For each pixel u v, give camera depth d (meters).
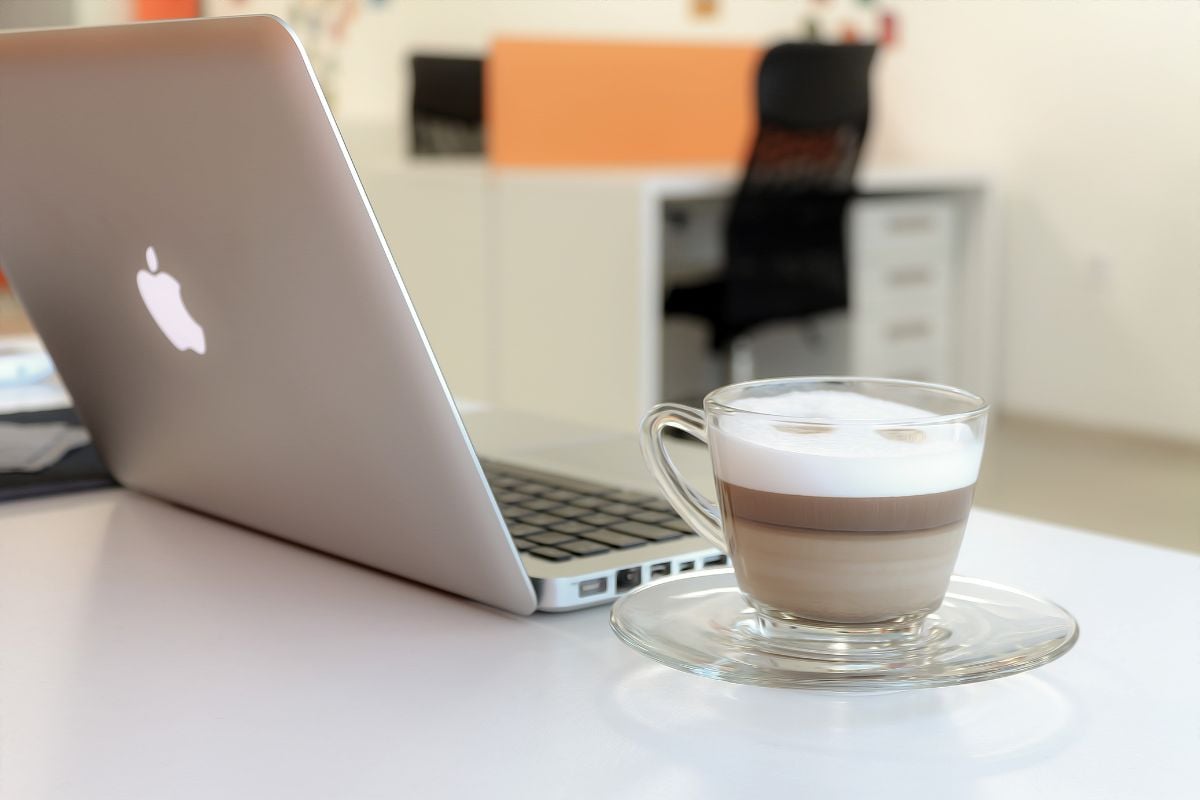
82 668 0.55
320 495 0.67
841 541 0.52
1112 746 0.47
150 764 0.46
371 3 4.96
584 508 0.76
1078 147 4.17
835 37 4.87
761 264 3.35
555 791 0.43
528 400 3.48
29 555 0.72
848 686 0.48
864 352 3.88
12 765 0.46
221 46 0.52
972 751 0.47
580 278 3.31
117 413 0.80
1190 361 3.97
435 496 0.58
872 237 3.83
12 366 1.28
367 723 0.49
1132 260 4.07
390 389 0.56
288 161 0.52
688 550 0.68
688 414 0.59
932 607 0.54
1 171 0.71
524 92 3.68
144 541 0.76
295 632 0.60
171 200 0.60
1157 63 3.95
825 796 0.43
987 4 4.37
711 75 3.98
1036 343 4.34
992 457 3.81
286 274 0.56
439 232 3.65
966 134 4.47
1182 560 0.74
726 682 0.54
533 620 0.62
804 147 3.29
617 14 5.11
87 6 4.51
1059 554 0.75
